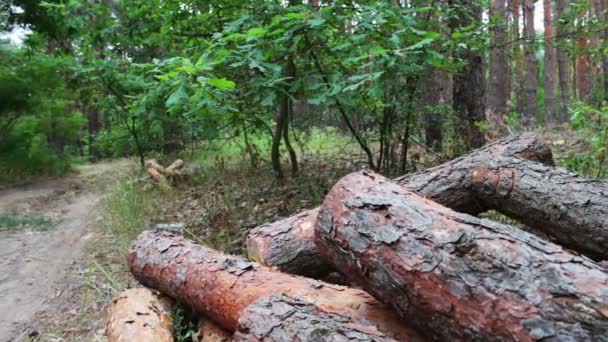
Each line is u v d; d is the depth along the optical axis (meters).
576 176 3.22
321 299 2.28
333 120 7.30
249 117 5.50
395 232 2.03
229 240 4.49
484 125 6.10
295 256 3.05
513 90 18.64
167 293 3.05
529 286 1.62
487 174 3.44
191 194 6.86
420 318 1.89
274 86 4.45
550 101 15.05
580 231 2.96
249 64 4.12
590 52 5.86
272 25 4.07
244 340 1.94
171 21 6.09
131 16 6.66
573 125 5.53
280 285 2.48
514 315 1.58
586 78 15.89
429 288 1.83
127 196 7.10
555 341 1.48
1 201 8.80
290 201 5.53
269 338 1.87
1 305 4.04
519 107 17.00
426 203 2.24
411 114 5.71
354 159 7.38
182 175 8.03
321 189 5.72
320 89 4.69
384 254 2.01
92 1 7.53
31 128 12.36
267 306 2.03
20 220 7.03
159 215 5.93
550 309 1.54
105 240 5.47
